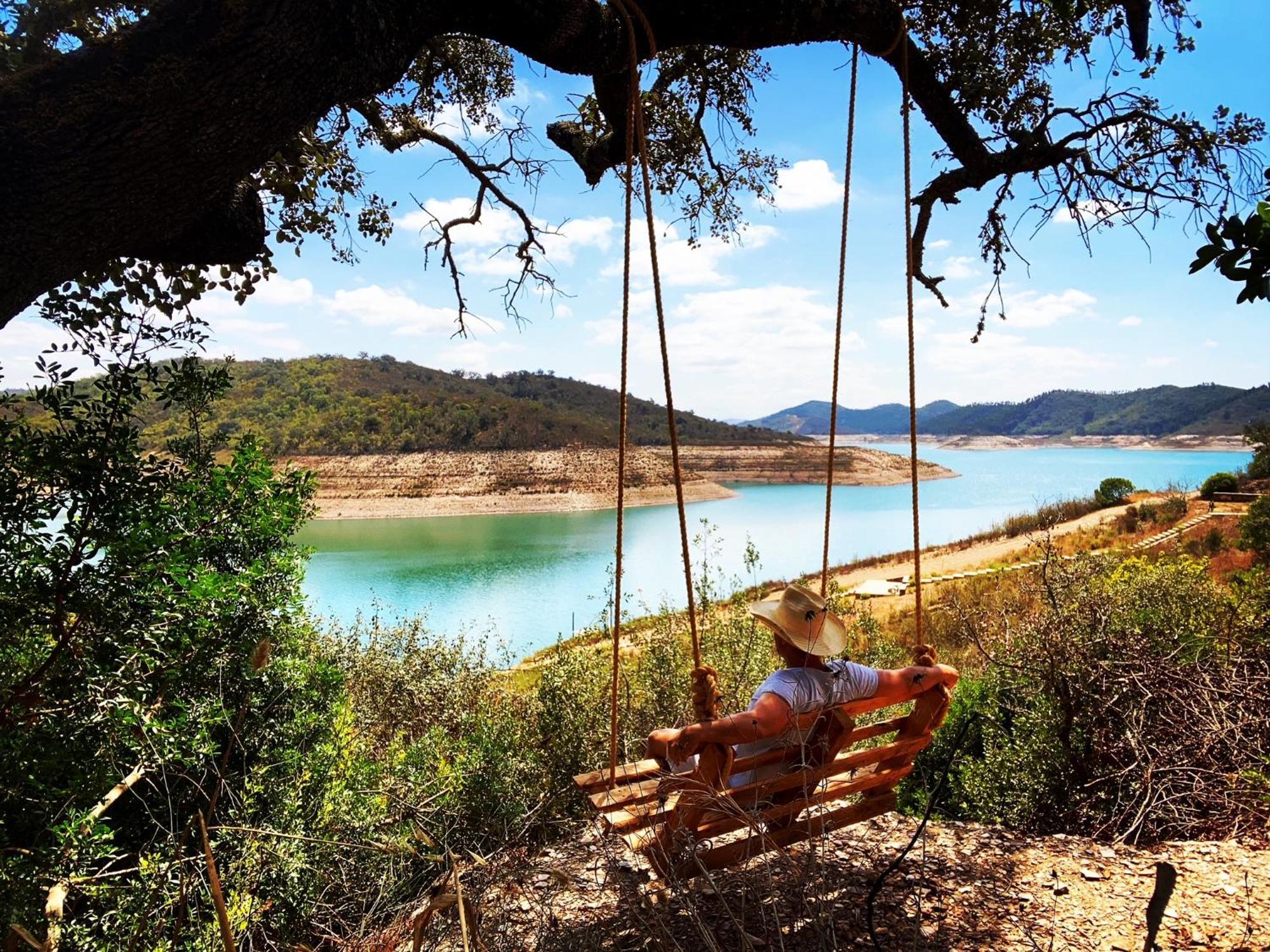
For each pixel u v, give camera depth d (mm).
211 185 3240
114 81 2979
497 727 6199
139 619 3631
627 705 6227
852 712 3094
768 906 3162
